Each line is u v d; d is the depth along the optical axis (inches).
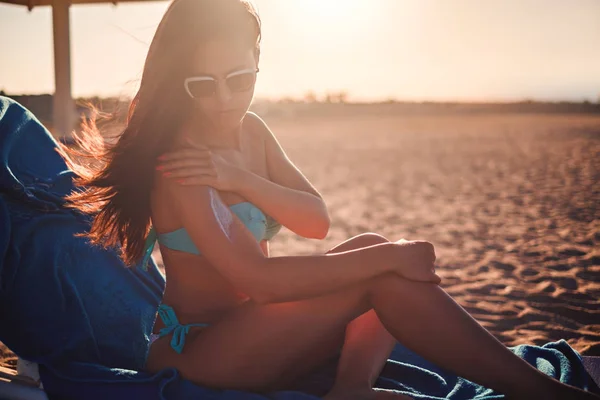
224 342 70.9
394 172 522.0
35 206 90.7
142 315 95.6
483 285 181.3
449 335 67.7
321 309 70.6
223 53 69.4
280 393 71.1
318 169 550.0
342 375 75.0
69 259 91.8
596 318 151.1
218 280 76.9
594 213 302.8
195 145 75.1
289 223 77.0
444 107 2255.2
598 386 84.4
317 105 2118.6
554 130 1079.0
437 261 213.2
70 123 310.7
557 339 137.2
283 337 70.2
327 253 79.0
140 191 76.0
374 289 70.7
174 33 70.2
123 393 72.8
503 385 67.1
